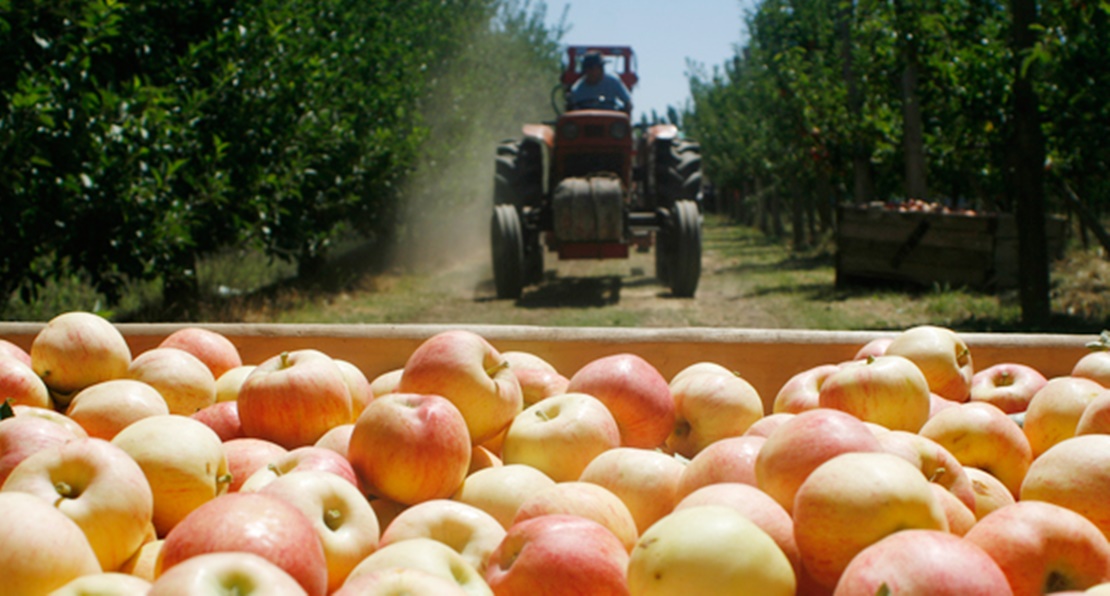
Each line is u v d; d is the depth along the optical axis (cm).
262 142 1151
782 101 2330
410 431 201
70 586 139
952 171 1644
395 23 1808
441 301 1407
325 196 1490
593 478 209
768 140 2700
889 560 138
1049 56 867
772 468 183
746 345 301
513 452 229
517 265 1394
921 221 1400
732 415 252
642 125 1772
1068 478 187
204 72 1093
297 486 178
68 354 255
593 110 1579
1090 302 1194
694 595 145
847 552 155
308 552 152
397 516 198
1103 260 1571
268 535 149
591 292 1501
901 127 1720
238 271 1675
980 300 1245
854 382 236
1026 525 159
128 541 168
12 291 832
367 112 1580
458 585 154
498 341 302
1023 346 303
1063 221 1321
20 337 306
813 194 2658
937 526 156
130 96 852
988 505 205
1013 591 155
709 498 175
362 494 205
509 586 161
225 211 1112
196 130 1044
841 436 179
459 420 210
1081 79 935
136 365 263
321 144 1293
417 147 1800
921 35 1181
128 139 830
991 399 273
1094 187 1247
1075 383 243
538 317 1214
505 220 1399
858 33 1577
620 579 159
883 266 1466
